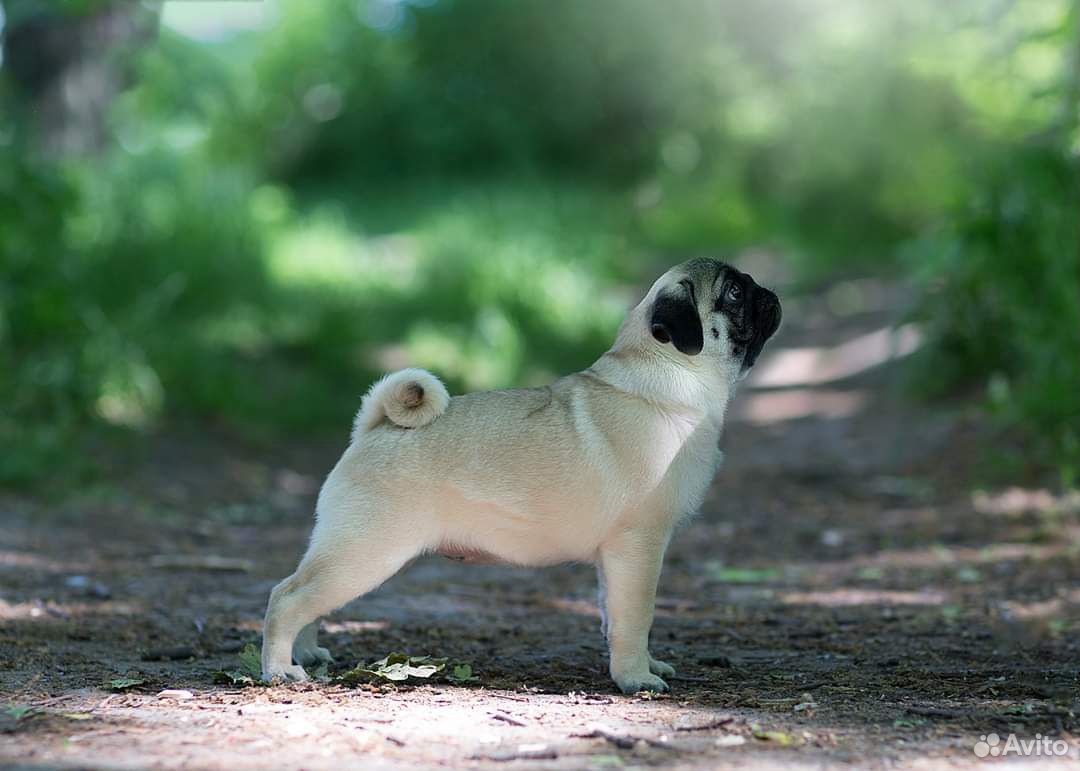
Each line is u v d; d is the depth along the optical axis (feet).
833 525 39.78
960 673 21.45
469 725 17.16
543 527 20.06
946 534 36.86
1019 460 42.93
